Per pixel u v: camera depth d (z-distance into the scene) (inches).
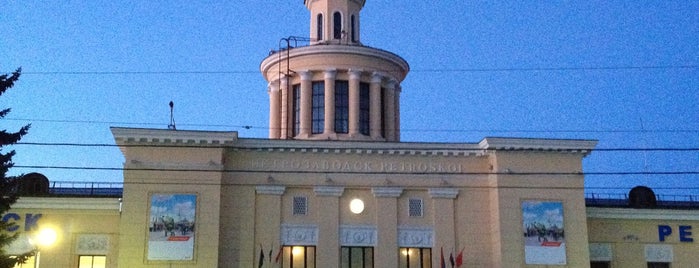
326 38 2016.5
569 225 1670.8
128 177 1601.9
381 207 1684.3
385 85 1995.6
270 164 1679.4
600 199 2028.8
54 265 1636.3
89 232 1663.4
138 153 1611.7
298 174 1678.2
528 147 1690.5
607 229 1831.9
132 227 1578.5
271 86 2011.6
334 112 1904.5
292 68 1955.0
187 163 1619.1
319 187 1674.5
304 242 1652.3
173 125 1764.3
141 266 1561.3
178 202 1600.6
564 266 1643.7
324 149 1684.3
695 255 1839.3
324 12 2039.9
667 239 1841.8
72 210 1667.1
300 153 1690.5
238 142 1662.2
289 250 1647.4
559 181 1691.7
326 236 1652.3
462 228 1691.7
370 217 1681.8
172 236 1581.0
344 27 2027.6
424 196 1708.9
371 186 1690.5
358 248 1667.1
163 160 1614.2
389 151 1695.4
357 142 1685.5
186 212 1595.7
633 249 1827.0
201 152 1631.4
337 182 1683.1
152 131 1605.6
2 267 1278.3
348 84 1937.7
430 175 1707.7
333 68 1921.8
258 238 1636.3
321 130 1914.4
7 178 1300.4
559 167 1704.0
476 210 1702.8
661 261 1829.5
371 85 1956.2
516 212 1662.2
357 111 1904.5
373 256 1665.8
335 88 1931.6
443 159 1721.2
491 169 1704.0
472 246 1683.1
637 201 1973.4
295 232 1654.8
